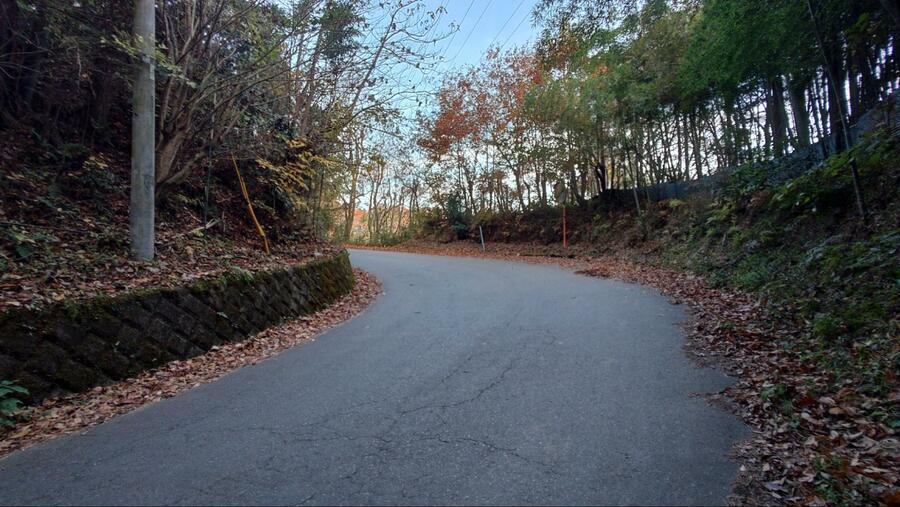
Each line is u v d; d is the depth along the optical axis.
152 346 4.91
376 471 2.76
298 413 3.69
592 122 14.77
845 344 4.34
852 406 3.28
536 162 19.23
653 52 12.23
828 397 3.44
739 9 7.77
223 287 5.98
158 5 7.51
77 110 7.79
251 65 8.04
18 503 2.54
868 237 6.34
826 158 8.48
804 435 3.04
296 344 6.08
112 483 2.72
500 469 2.74
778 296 6.27
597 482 2.58
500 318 6.82
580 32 9.29
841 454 2.77
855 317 4.60
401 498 2.47
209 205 9.29
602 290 8.92
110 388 4.34
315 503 2.45
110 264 5.62
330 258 9.74
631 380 4.13
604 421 3.34
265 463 2.90
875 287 5.06
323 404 3.86
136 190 6.09
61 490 2.66
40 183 6.49
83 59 6.77
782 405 3.46
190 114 7.62
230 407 3.89
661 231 13.64
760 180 10.03
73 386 4.16
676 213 13.49
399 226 33.84
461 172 24.27
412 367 4.76
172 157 7.73
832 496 2.39
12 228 5.29
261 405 3.90
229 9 8.07
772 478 2.59
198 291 5.58
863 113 8.34
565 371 4.43
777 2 7.31
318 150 11.00
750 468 2.69
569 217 18.72
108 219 6.94
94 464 2.97
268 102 10.09
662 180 15.95
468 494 2.50
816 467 2.64
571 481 2.60
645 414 3.44
